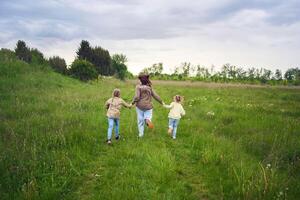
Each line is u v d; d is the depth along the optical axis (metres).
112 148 7.91
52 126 9.57
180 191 5.52
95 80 32.47
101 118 11.38
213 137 8.83
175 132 9.20
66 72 32.03
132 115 12.84
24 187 5.19
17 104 12.78
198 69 80.00
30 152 6.88
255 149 8.08
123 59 53.22
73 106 13.42
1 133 8.66
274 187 5.38
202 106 16.16
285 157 7.39
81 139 8.26
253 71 77.81
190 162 7.16
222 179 6.00
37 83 20.69
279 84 70.50
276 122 11.60
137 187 5.54
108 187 5.53
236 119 12.44
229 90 34.72
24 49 37.78
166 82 61.03
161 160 6.61
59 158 6.73
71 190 5.53
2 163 6.08
